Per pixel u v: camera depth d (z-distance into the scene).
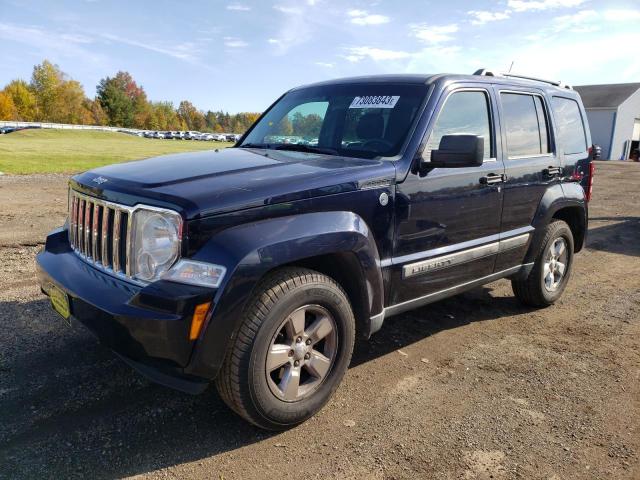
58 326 4.22
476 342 4.33
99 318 2.69
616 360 4.06
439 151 3.44
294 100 4.58
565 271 5.33
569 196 5.06
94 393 3.27
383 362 3.90
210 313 2.52
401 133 3.62
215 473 2.60
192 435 2.90
